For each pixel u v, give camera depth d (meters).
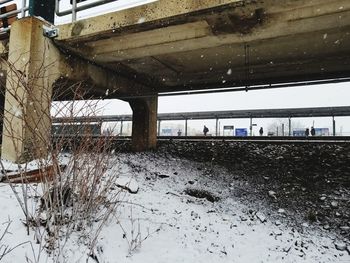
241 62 10.59
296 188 8.25
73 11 8.65
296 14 6.74
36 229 4.15
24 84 5.75
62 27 8.66
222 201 7.84
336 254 5.64
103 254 4.46
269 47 9.07
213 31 7.55
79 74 9.87
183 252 5.20
